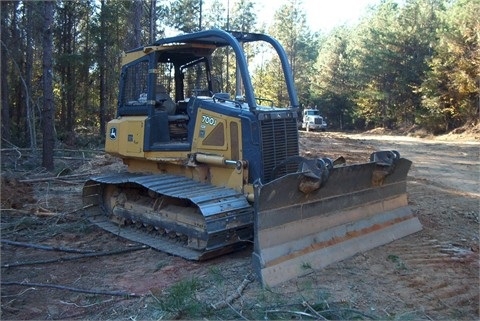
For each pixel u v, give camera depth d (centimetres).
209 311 488
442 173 1483
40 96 2430
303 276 568
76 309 536
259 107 690
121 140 828
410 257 643
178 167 776
